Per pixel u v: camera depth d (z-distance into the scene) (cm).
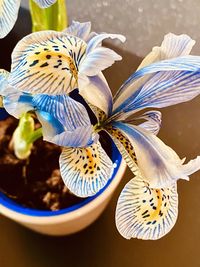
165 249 15
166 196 11
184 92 10
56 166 13
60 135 10
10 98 10
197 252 15
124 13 16
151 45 16
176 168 10
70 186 11
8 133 14
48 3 9
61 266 15
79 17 16
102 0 16
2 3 10
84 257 15
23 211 13
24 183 13
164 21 16
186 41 10
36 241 15
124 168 12
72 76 9
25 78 9
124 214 10
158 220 11
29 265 15
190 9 16
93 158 11
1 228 15
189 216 15
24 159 13
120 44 16
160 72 10
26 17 16
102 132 13
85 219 14
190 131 15
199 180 15
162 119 15
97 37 9
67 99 10
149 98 11
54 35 9
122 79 15
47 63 9
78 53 9
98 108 11
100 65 9
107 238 15
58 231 14
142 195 11
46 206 13
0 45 16
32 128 12
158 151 11
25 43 9
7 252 15
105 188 12
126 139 11
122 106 11
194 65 10
